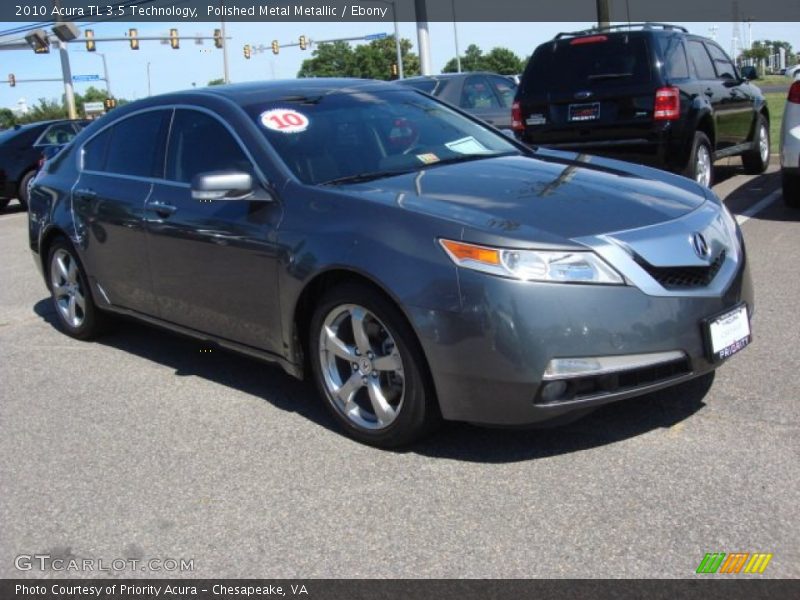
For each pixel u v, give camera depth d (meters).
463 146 4.82
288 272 3.98
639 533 3.01
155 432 4.26
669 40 8.76
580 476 3.45
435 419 3.66
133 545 3.22
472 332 3.34
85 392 4.95
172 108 5.05
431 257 3.45
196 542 3.21
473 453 3.73
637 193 3.94
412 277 3.47
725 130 9.85
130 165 5.27
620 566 2.83
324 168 4.29
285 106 4.70
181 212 4.65
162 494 3.60
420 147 4.68
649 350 3.37
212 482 3.67
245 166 4.39
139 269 5.08
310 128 4.55
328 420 4.25
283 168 4.22
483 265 3.33
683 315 3.45
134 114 5.39
